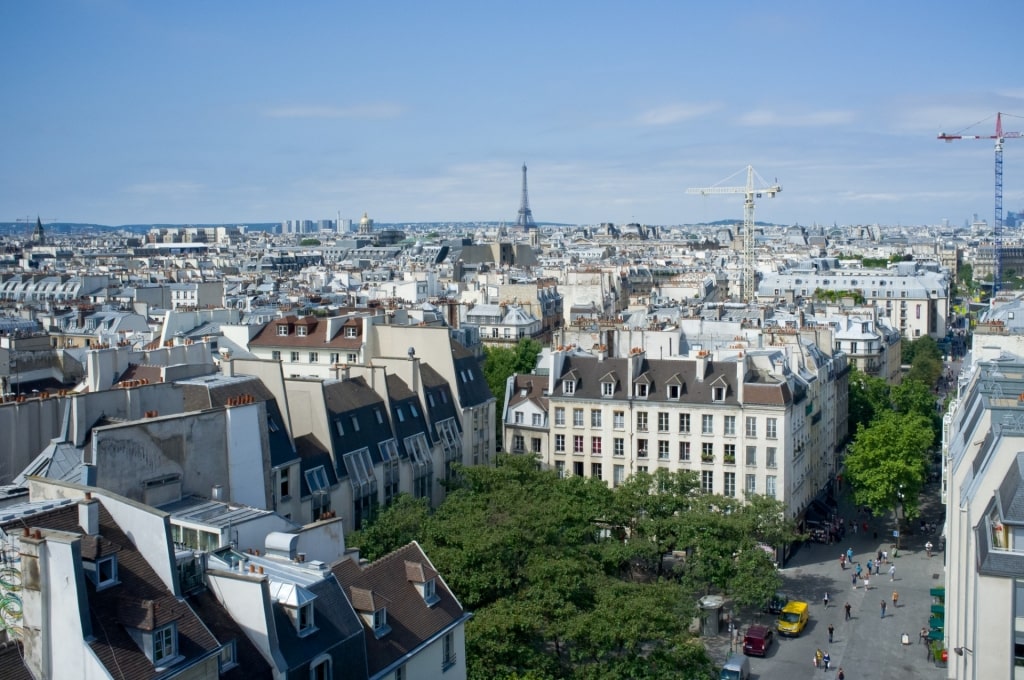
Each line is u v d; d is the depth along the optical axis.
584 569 164.25
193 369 188.12
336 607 110.31
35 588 90.38
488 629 138.75
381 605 117.06
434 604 126.75
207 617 100.56
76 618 88.94
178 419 132.12
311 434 196.75
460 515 178.25
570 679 142.88
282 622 103.69
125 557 98.00
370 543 167.00
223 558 110.25
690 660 148.12
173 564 99.25
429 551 164.12
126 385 152.75
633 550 194.62
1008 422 143.38
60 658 89.88
